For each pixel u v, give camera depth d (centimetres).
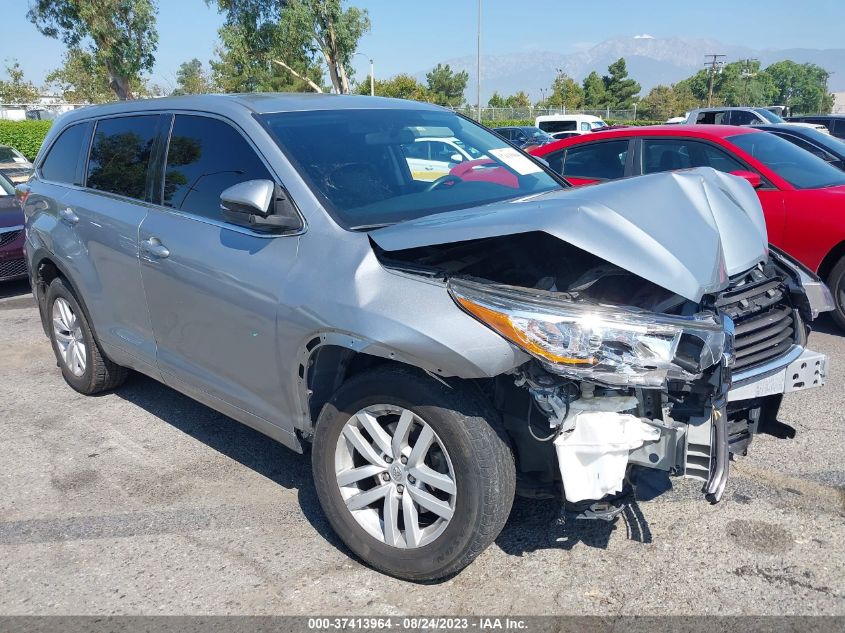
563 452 262
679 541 321
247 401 350
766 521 334
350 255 297
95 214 432
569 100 8869
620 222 273
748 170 636
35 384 550
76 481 397
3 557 329
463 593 292
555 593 289
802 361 337
